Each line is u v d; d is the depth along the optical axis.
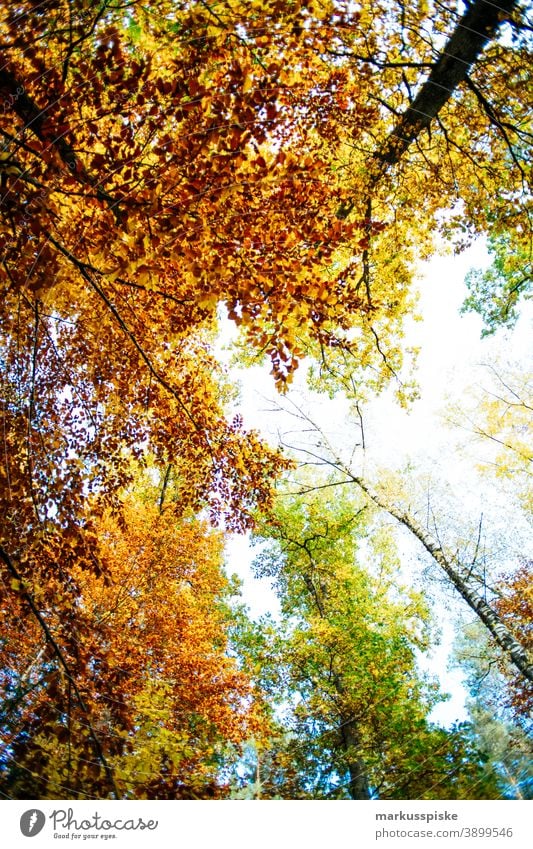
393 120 7.08
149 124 4.64
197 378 7.33
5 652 5.80
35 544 5.63
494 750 5.54
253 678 9.34
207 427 7.07
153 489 11.46
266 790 6.31
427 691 7.88
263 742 7.70
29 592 5.24
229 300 4.85
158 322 6.65
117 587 9.12
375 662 8.43
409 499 9.12
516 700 6.03
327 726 8.10
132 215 4.37
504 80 6.49
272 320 4.91
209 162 4.41
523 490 8.54
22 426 6.12
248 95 4.46
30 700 5.37
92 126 4.43
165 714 6.39
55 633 5.69
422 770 5.73
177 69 4.81
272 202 4.77
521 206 7.66
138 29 4.79
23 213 4.48
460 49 6.19
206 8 4.81
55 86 4.38
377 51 6.06
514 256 9.62
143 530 10.27
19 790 4.52
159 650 8.71
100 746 4.89
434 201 8.05
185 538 10.48
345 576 10.68
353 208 7.73
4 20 4.20
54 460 6.33
